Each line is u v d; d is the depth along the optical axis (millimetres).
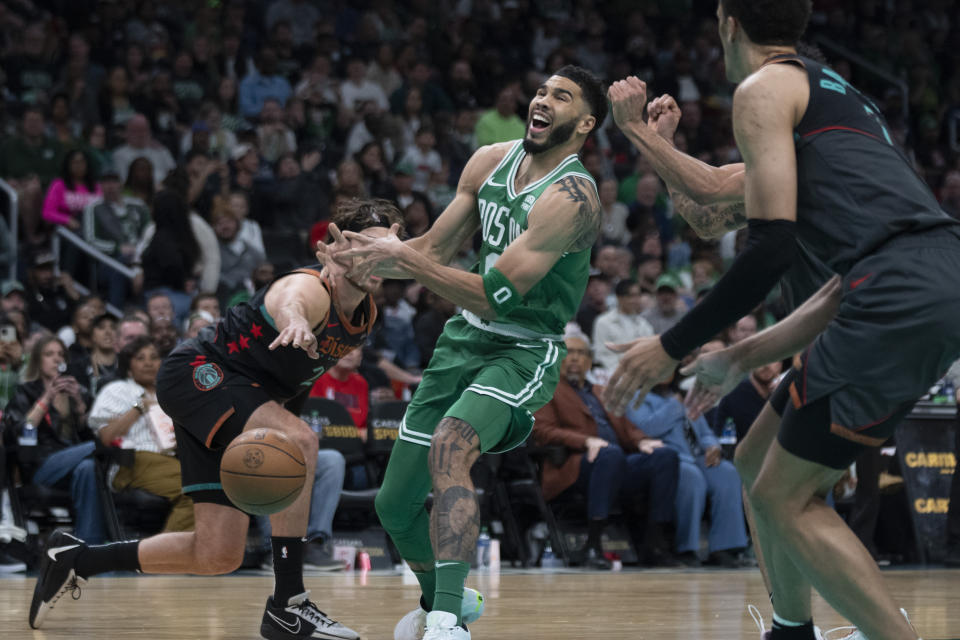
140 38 21375
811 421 3975
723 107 25391
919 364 3818
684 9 27922
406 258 5074
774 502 4113
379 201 6043
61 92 18828
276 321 5633
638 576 10664
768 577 4738
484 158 5934
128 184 17031
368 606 7676
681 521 12219
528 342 5613
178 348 6020
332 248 5133
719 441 12656
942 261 3832
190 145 19531
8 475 10609
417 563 5938
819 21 28406
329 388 12180
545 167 5570
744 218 5312
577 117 5469
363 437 12195
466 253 17500
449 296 5199
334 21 23797
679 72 25547
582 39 26094
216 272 15562
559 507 12164
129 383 10812
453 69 23078
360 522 11859
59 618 6859
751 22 4191
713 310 3965
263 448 5352
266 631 5922
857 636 5270
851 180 3969
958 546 12398
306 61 22812
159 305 12867
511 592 8859
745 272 3918
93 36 20906
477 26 24641
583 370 12492
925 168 25859
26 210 16984
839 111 4074
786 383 4434
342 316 5895
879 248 3908
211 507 5977
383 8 24062
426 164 20188
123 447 10570
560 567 11922
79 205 16812
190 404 5848
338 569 11188
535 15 26422
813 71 4137
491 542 11648
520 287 5273
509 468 12148
